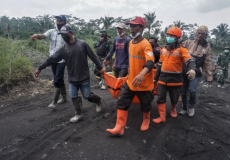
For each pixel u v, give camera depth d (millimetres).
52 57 3332
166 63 3482
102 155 2518
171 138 3049
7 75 4902
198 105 4965
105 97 5094
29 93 4926
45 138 2895
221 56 7762
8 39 5895
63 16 3924
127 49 4199
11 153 2512
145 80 2834
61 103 4484
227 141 3074
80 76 3299
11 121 3451
